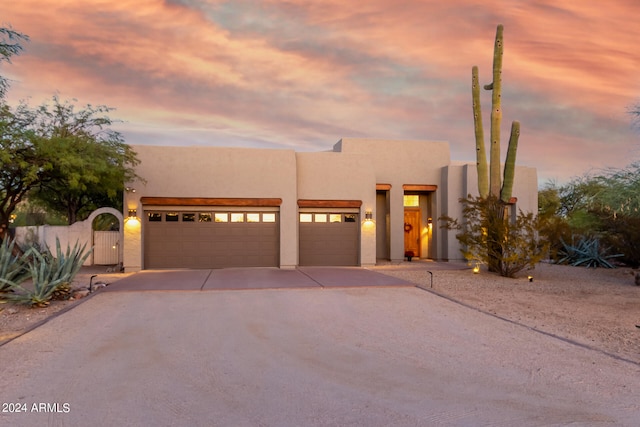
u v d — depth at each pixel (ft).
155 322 28.09
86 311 31.27
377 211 75.41
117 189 55.06
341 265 62.34
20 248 58.18
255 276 48.91
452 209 72.38
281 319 29.19
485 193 56.54
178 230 57.16
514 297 39.32
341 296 37.50
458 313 31.81
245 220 58.65
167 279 46.14
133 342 23.56
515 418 14.69
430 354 21.98
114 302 34.42
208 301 34.96
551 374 19.21
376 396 16.42
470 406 15.64
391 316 30.50
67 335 24.91
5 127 44.62
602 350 22.91
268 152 58.85
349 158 63.05
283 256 58.29
